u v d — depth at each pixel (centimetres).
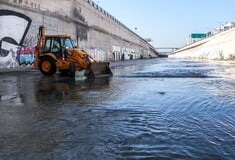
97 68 2116
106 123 746
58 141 605
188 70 2984
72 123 748
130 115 833
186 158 508
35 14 3241
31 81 1808
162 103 1021
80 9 4850
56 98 1137
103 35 6456
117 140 608
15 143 596
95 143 590
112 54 7325
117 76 2189
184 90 1364
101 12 6328
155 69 3228
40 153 540
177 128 697
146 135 641
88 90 1362
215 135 641
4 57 2750
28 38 3103
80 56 2066
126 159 505
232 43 8912
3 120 786
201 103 1022
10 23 2819
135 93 1262
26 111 898
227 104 1002
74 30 4522
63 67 2127
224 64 4562
